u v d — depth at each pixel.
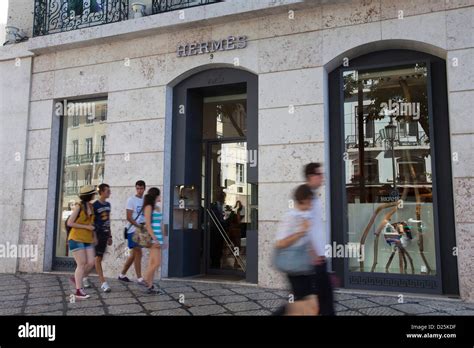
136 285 7.06
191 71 7.94
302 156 6.89
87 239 6.04
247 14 7.34
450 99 6.15
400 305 5.49
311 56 7.02
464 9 6.21
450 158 6.34
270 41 7.31
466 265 5.84
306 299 3.57
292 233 3.57
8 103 9.27
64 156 9.12
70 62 8.91
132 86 8.30
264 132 7.17
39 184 8.87
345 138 7.03
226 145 8.37
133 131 8.18
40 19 9.19
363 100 7.01
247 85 7.59
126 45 8.43
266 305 5.52
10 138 9.16
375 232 6.72
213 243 8.30
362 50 6.90
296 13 7.17
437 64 6.58
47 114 9.02
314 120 6.89
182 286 6.96
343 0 6.82
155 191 6.34
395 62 6.79
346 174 6.97
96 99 8.93
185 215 8.30
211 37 7.75
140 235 6.31
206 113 8.55
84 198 6.02
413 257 6.44
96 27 8.41
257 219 7.58
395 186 6.68
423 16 6.42
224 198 8.26
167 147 8.00
